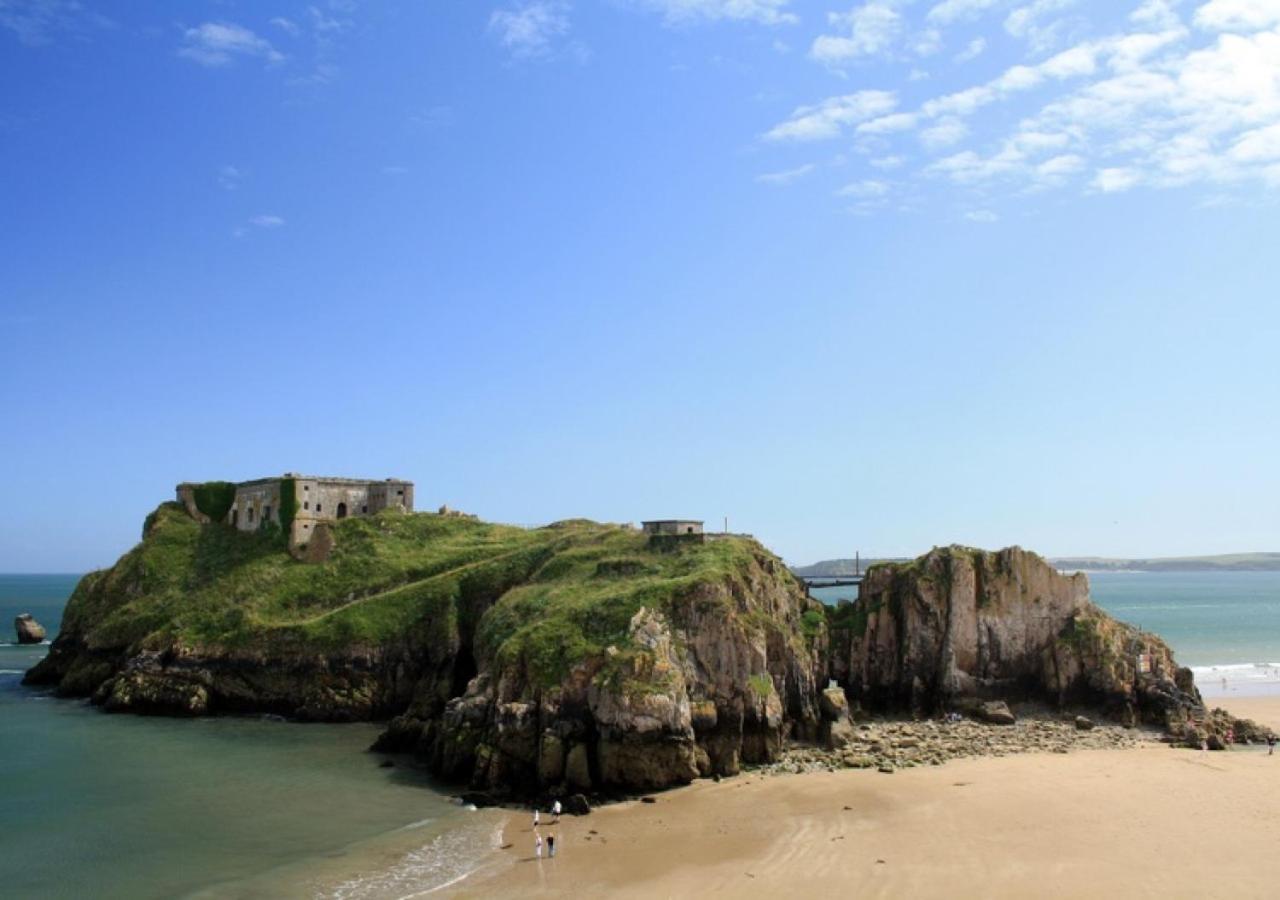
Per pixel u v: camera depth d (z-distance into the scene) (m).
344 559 127.69
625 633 77.44
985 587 100.81
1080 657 96.81
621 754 70.38
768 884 51.03
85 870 55.66
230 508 144.50
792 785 70.69
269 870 55.34
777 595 96.94
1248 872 51.72
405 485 147.00
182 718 104.06
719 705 77.00
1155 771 73.62
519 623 88.56
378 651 107.12
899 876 51.59
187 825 64.06
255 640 110.06
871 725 92.62
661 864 54.75
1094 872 51.81
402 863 56.19
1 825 64.19
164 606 122.50
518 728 72.62
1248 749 82.88
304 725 101.25
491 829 62.62
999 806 64.00
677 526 105.56
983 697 97.81
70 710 108.06
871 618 102.31
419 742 85.44
